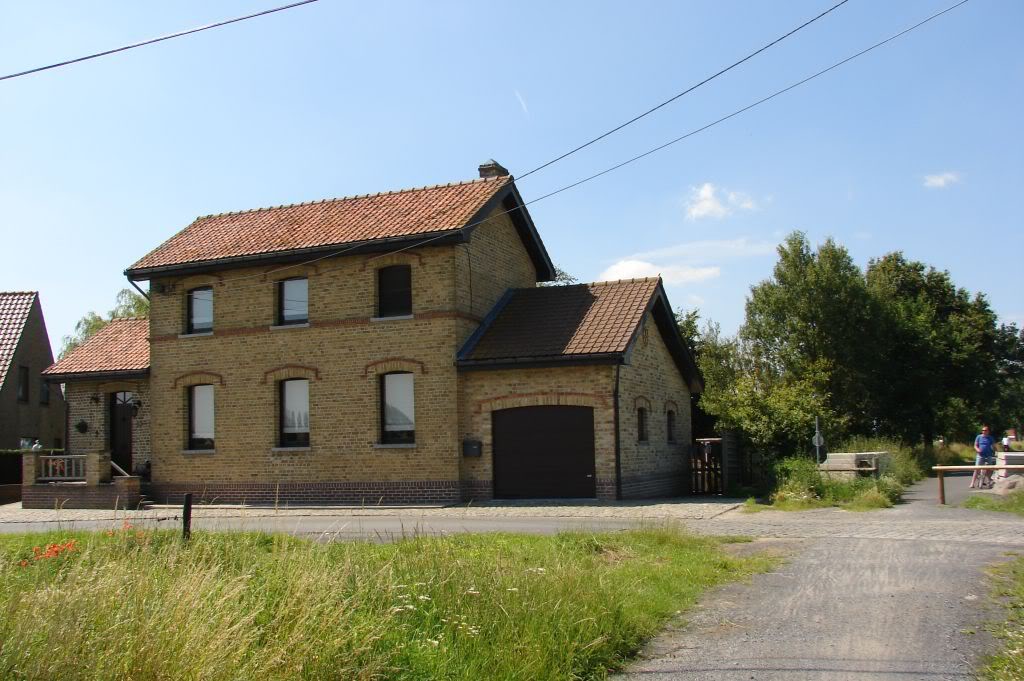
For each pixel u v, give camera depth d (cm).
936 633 802
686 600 952
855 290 4031
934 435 4453
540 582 828
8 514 2234
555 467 2203
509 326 2375
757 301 4241
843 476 2133
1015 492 1855
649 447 2412
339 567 801
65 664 521
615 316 2302
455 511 2016
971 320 5125
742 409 2519
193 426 2572
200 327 2584
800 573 1092
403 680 646
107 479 2417
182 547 935
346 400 2359
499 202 2473
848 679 684
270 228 2611
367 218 2481
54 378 2767
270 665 588
